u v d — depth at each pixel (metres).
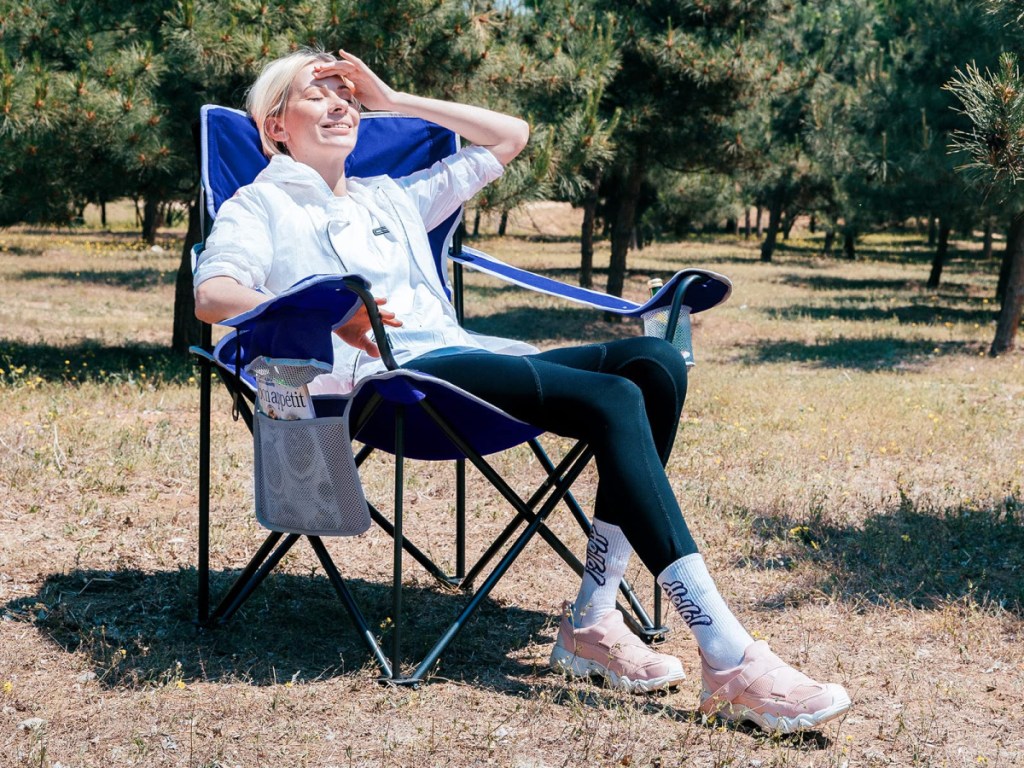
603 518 2.62
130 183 8.02
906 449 6.04
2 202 7.67
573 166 9.46
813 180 26.97
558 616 3.20
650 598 3.38
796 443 6.06
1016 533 4.19
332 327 2.43
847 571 3.67
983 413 7.37
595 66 9.77
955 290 22.58
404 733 2.31
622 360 2.65
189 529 3.90
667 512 2.44
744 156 13.61
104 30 8.09
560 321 15.45
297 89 2.80
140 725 2.32
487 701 2.50
